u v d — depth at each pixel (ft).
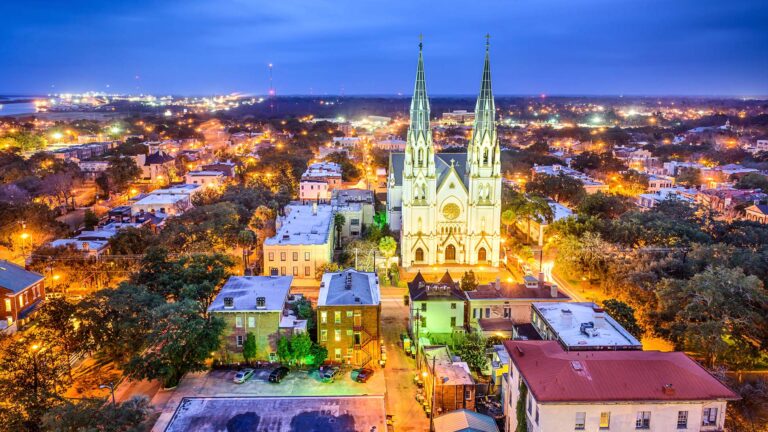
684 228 403.13
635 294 323.57
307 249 395.34
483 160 419.33
